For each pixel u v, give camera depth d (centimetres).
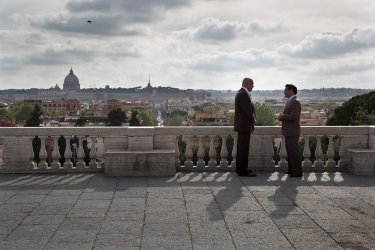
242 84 1064
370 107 3806
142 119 15550
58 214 738
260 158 1125
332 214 739
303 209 768
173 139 1117
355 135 1127
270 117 10069
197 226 675
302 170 1114
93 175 1061
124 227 670
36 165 1121
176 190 906
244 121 1039
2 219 710
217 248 586
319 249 583
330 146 1133
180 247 589
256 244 601
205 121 14850
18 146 1083
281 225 681
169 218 715
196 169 1116
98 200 827
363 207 782
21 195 865
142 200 827
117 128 1100
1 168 1083
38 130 1081
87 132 1093
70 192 888
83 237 627
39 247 589
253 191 898
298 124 1045
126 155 1044
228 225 680
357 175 1070
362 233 645
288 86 1053
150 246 592
